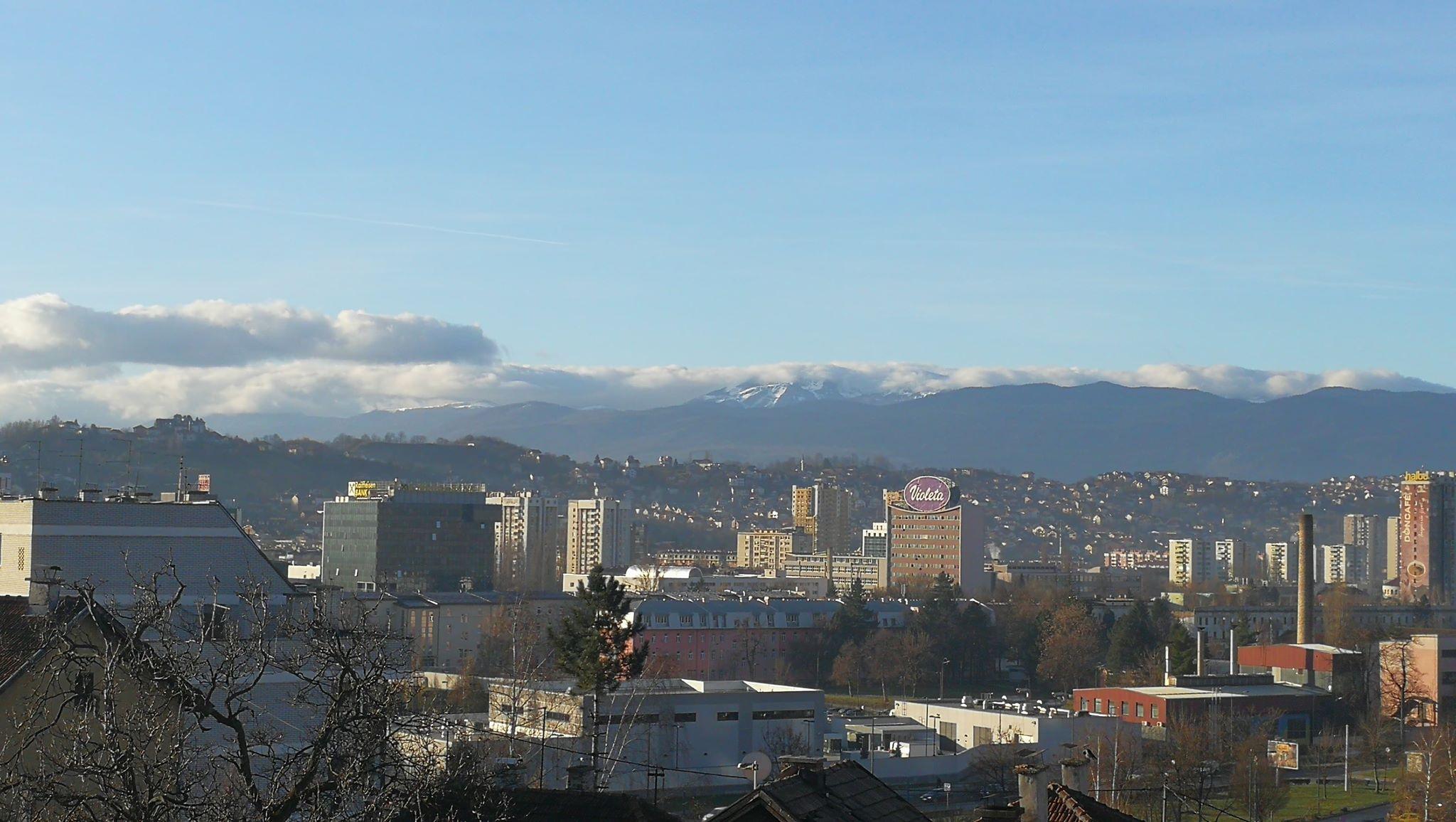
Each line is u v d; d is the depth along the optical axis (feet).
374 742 119.24
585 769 192.44
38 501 343.26
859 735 560.20
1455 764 451.12
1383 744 640.99
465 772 146.51
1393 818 446.60
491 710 391.65
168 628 124.77
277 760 124.26
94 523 347.36
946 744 597.52
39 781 115.44
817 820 127.65
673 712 486.38
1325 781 556.10
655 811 150.10
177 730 123.13
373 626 148.05
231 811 113.09
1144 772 490.49
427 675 482.69
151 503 354.33
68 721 147.33
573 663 406.62
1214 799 482.69
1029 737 554.05
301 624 130.00
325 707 128.26
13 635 177.17
